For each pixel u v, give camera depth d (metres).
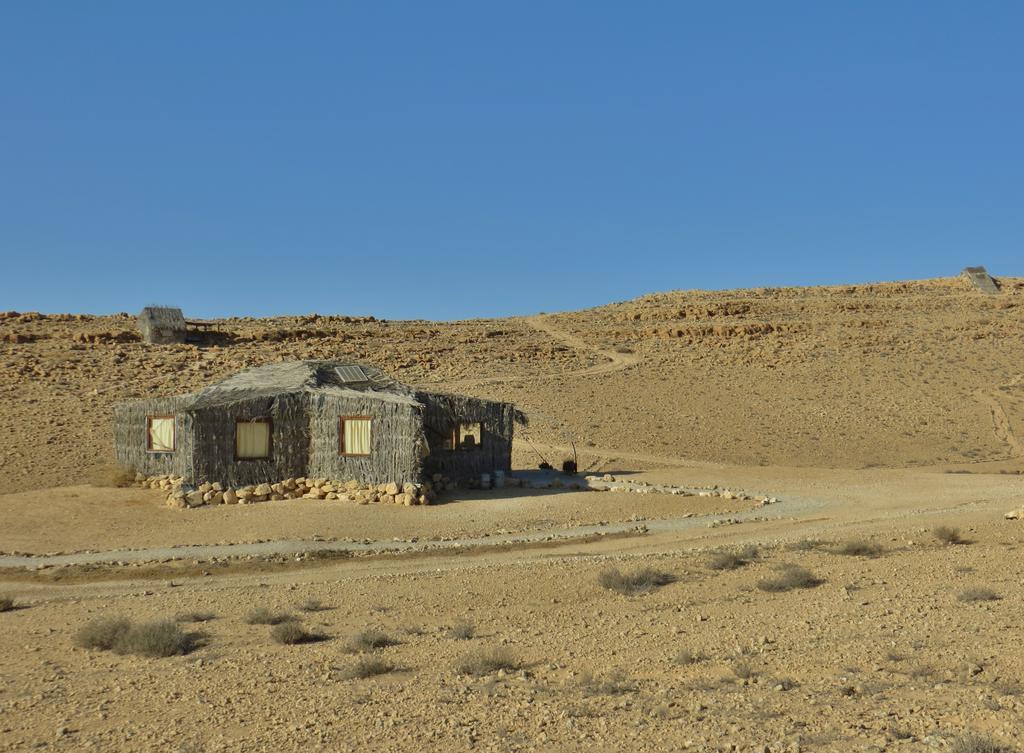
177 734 8.91
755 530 25.06
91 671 11.81
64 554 22.42
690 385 72.56
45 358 65.06
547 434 54.59
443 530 25.52
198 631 14.31
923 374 76.19
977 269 121.44
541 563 20.12
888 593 15.16
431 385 69.44
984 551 19.16
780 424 60.94
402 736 8.58
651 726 8.50
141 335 77.31
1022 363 79.19
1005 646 10.84
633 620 14.19
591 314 112.81
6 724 9.44
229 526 25.78
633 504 29.98
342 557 22.02
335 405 30.53
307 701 9.91
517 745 8.17
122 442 34.44
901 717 8.34
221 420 29.81
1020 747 7.29
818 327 95.00
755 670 10.50
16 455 40.12
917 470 47.03
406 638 13.42
